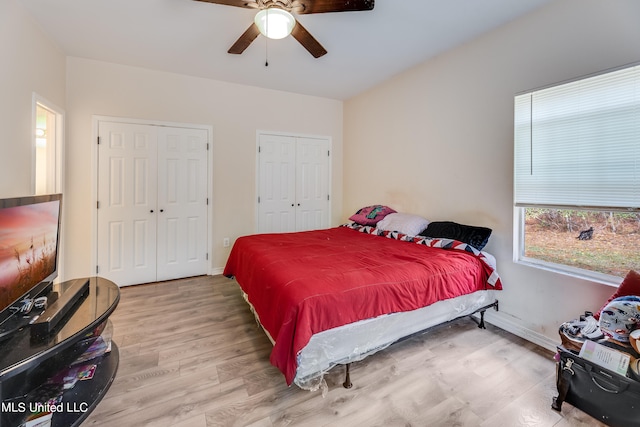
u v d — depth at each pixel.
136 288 3.23
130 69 3.21
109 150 3.17
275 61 3.09
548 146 2.10
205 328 2.33
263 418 1.42
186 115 3.51
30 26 2.26
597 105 1.84
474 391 1.63
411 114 3.29
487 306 2.32
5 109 1.95
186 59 3.05
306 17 2.25
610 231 1.85
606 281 1.85
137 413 1.44
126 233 3.28
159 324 2.39
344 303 1.53
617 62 1.75
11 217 1.31
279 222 4.18
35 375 1.28
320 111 4.42
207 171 3.67
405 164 3.39
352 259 2.10
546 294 2.10
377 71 3.35
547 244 2.17
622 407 1.32
